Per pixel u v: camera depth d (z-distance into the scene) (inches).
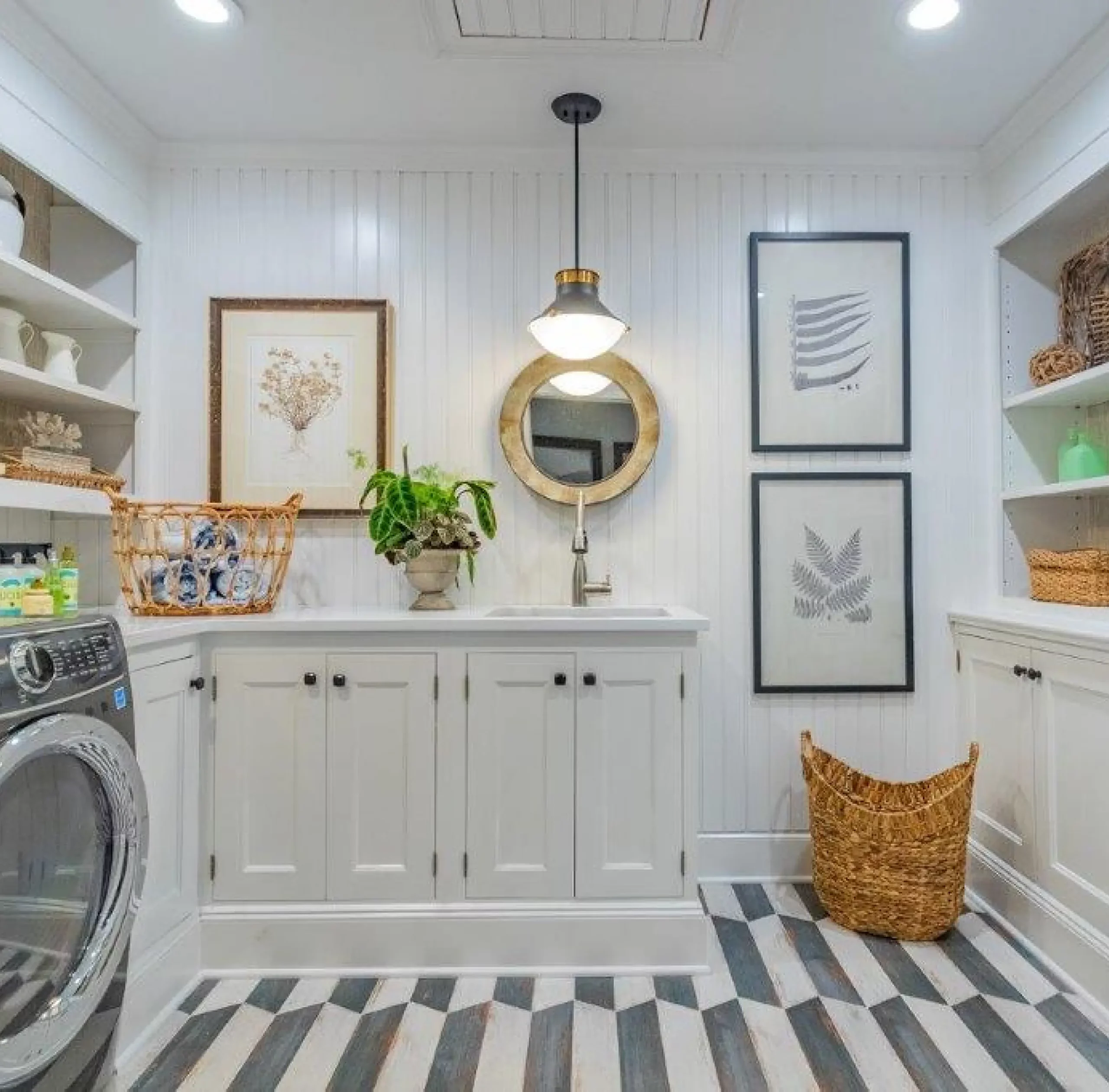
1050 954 74.9
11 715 43.8
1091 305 86.0
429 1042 63.6
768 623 95.5
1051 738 76.4
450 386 96.0
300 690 75.0
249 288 95.7
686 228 95.9
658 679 75.4
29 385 76.7
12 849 45.6
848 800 81.4
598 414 95.7
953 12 71.4
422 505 85.0
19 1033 45.5
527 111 88.0
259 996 70.4
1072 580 84.5
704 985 71.7
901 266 95.3
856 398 96.4
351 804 74.9
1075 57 77.7
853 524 96.0
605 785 75.1
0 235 70.9
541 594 95.8
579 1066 60.5
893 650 95.6
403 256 96.1
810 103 86.1
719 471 96.4
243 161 95.6
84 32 74.2
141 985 64.2
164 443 95.0
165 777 68.4
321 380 95.2
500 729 75.2
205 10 71.3
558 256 96.3
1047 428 96.4
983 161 96.4
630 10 71.6
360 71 80.7
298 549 94.9
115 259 93.6
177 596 77.5
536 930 74.3
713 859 94.3
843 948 77.8
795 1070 59.9
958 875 79.0
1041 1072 59.5
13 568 65.3
